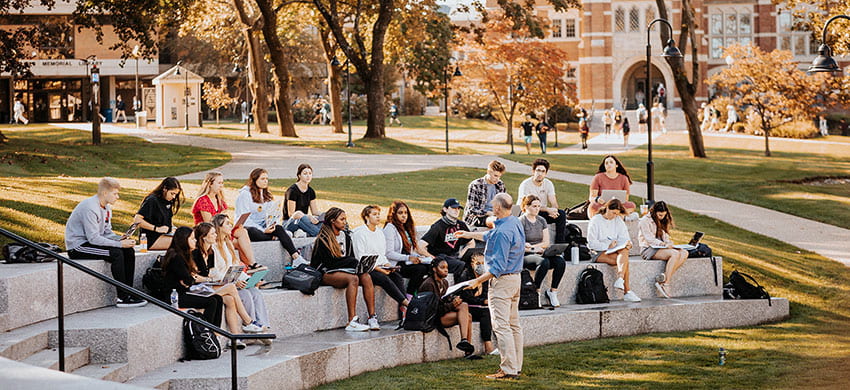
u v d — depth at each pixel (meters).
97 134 35.69
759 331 14.34
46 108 66.00
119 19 35.72
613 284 15.03
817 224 24.00
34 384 5.12
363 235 12.38
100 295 10.88
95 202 11.05
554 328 13.23
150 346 9.65
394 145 40.19
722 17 76.44
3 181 19.33
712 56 76.69
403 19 42.81
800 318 15.45
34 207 15.80
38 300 9.88
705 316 14.65
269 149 37.00
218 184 13.01
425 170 29.53
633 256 16.48
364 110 69.06
